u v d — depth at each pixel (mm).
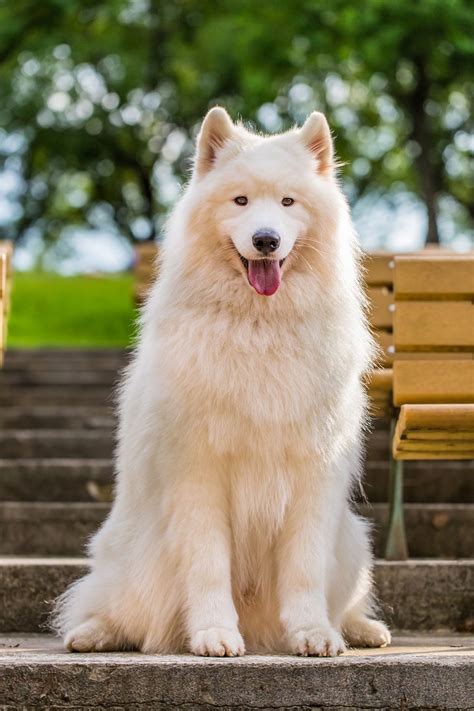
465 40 21531
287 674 3715
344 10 22344
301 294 4336
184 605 4297
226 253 4379
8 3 30938
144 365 4551
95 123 36812
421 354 6688
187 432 4227
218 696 3703
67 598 4918
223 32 31781
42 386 12320
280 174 4430
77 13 31109
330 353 4344
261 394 4168
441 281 5148
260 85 25156
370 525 5250
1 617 5230
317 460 4289
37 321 22891
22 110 35375
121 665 3721
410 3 21188
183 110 36250
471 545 6371
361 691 3727
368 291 6621
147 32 34750
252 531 4406
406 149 31703
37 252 40812
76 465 7414
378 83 25219
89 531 6438
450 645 4660
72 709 3711
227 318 4281
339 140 31656
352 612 4758
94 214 40750
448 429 4875
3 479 7422
